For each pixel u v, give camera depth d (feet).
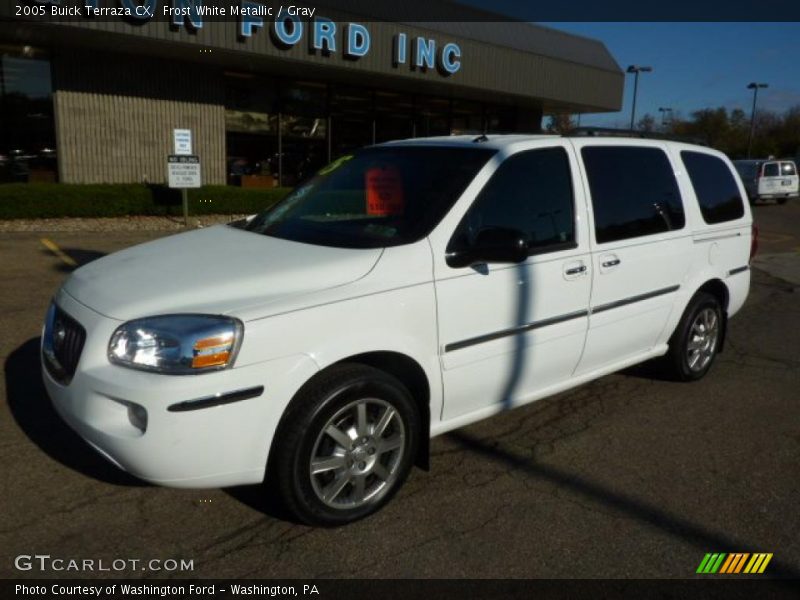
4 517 10.39
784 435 14.56
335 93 61.46
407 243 11.07
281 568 9.48
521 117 77.92
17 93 45.50
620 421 15.05
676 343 16.66
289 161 59.67
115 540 9.97
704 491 12.03
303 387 9.82
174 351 8.96
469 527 10.62
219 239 12.69
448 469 12.51
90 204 43.57
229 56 48.42
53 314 11.14
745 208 18.38
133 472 9.31
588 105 74.64
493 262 11.03
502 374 12.26
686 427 14.82
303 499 9.96
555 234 12.99
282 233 12.60
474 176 11.96
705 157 17.46
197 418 8.96
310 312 9.72
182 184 42.37
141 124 50.44
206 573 9.33
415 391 11.49
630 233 14.52
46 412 14.06
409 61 56.24
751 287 32.30
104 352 9.37
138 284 10.24
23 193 40.88
